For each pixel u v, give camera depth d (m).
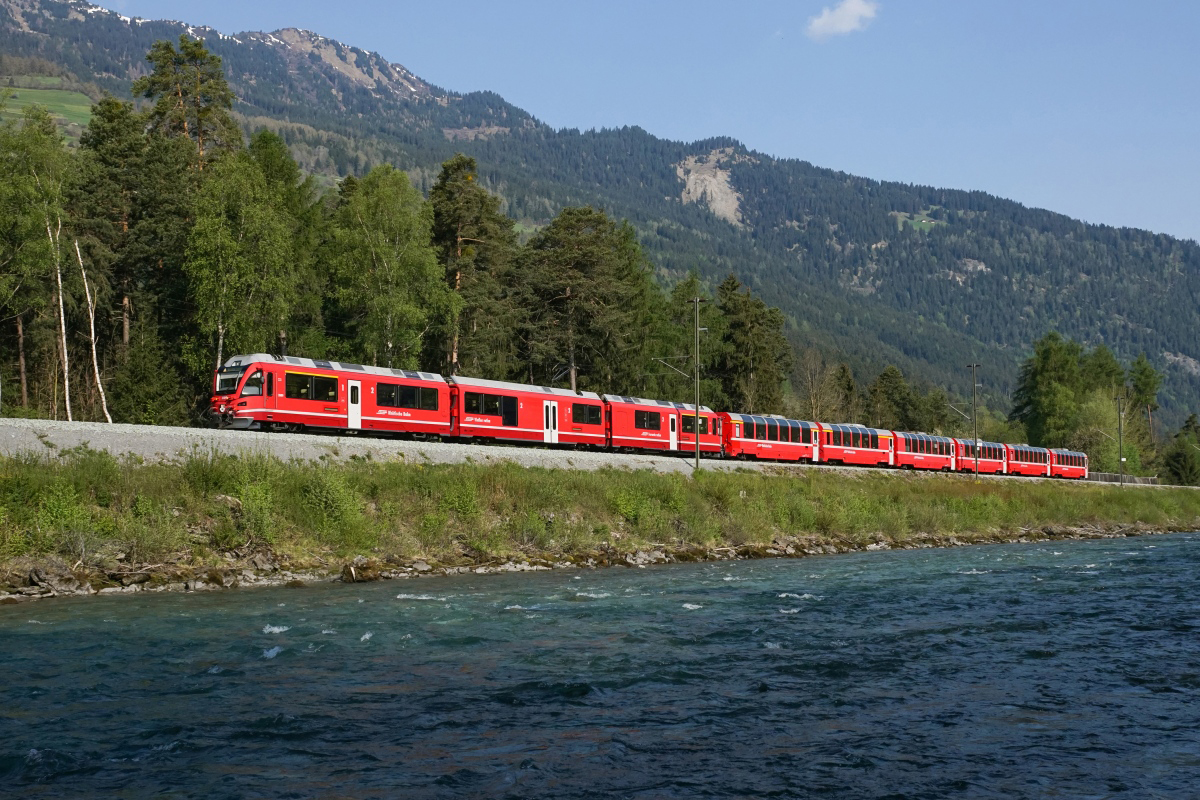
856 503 51.09
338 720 13.08
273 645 18.09
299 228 68.31
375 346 59.88
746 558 39.16
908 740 12.59
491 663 16.81
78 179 55.47
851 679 15.95
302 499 31.72
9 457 28.88
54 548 26.23
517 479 38.41
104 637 18.69
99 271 58.72
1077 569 34.69
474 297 67.19
